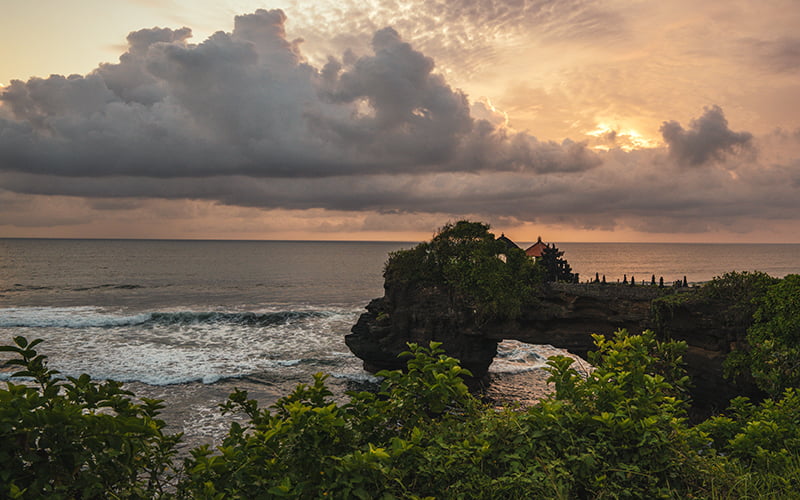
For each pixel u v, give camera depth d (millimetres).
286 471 3846
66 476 3230
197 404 38750
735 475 5051
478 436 4559
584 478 4383
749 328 27109
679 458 4625
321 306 106125
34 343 3643
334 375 48219
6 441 3049
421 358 4926
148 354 55656
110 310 94688
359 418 4566
